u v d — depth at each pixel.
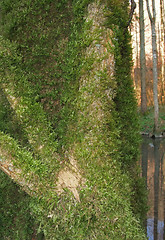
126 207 1.36
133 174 1.79
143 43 10.69
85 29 1.43
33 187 1.29
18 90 1.46
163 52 14.86
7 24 1.62
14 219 1.85
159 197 3.63
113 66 1.47
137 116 1.84
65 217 1.26
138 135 1.82
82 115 1.41
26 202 1.82
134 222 1.39
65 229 1.26
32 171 1.27
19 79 1.49
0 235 1.82
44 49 1.59
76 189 1.31
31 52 1.60
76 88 1.46
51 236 1.28
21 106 1.42
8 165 1.25
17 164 1.26
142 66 10.97
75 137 1.42
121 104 1.74
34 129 1.40
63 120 1.52
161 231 2.62
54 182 1.31
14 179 1.28
